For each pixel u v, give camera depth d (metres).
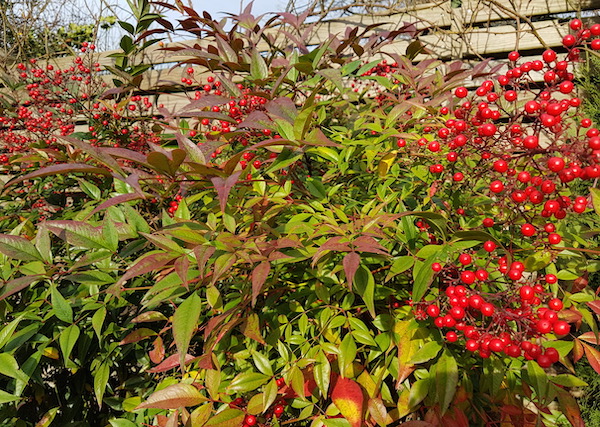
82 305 1.54
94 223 1.45
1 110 3.05
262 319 1.44
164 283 1.07
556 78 1.26
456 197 1.56
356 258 1.01
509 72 1.31
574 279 1.43
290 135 1.21
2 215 2.50
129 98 2.73
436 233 1.33
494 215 1.67
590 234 1.51
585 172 1.05
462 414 1.26
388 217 1.20
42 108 3.17
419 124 1.85
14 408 1.62
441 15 3.30
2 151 3.00
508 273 1.16
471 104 1.37
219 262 1.05
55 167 0.93
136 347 1.83
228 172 1.02
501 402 1.40
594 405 2.25
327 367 1.21
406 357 1.22
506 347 1.10
